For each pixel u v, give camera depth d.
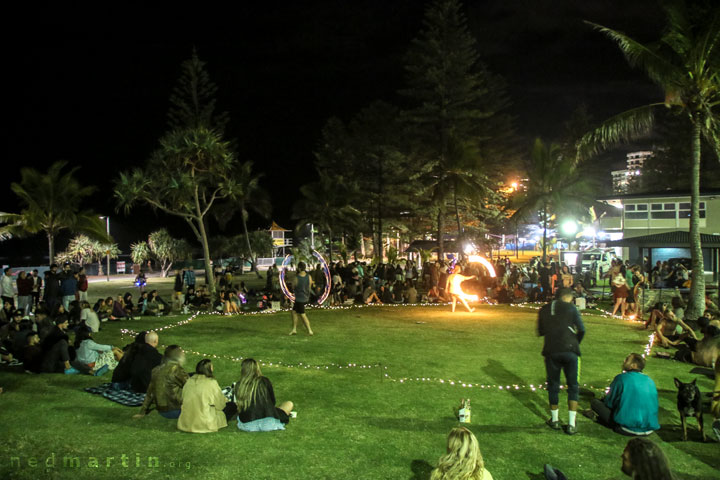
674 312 14.55
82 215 28.22
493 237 54.84
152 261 62.88
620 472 5.93
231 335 14.28
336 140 46.25
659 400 8.60
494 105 50.69
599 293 25.83
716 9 15.44
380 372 10.22
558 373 7.31
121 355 10.28
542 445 6.70
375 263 33.91
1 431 6.98
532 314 18.55
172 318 17.81
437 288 22.89
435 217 45.59
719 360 7.38
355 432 7.02
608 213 40.41
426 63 42.84
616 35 16.28
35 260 60.88
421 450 6.45
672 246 25.59
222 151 23.41
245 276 46.94
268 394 7.13
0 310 15.30
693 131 16.75
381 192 43.78
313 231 52.91
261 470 5.84
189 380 7.12
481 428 7.27
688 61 16.22
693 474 5.91
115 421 7.38
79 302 14.89
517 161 51.25
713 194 30.78
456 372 10.26
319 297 21.98
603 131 17.59
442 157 40.16
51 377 9.78
